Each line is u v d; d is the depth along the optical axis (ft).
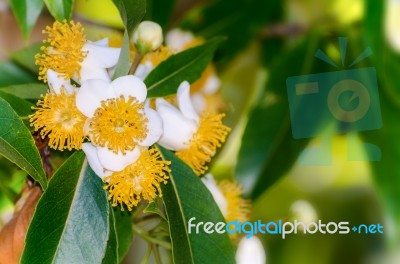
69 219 0.83
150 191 0.84
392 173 1.22
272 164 1.21
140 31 0.88
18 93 0.88
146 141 0.84
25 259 0.81
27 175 0.89
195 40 1.17
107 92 0.83
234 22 1.29
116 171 0.83
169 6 1.23
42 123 0.83
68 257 0.82
